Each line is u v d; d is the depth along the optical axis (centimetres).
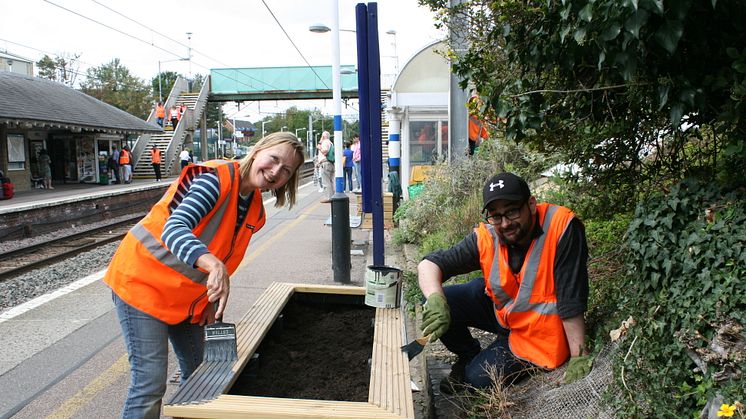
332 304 420
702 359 205
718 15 206
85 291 758
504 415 267
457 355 358
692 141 311
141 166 3538
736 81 208
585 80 281
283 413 216
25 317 634
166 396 416
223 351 274
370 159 503
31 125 2303
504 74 330
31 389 441
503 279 294
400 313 364
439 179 965
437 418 301
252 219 296
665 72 229
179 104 4141
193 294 276
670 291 224
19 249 1113
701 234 219
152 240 267
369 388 260
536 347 291
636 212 252
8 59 4575
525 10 274
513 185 273
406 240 961
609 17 190
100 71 6850
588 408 241
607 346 265
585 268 285
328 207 1711
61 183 2989
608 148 332
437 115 1427
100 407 412
